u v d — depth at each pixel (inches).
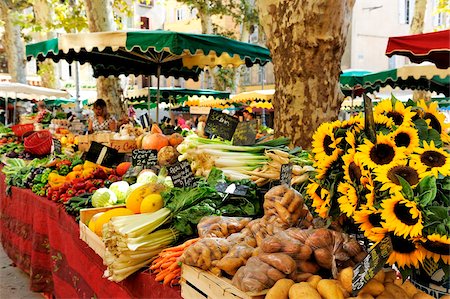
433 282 57.3
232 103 622.8
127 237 81.7
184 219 88.8
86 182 139.9
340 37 115.6
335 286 53.0
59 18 446.0
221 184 99.3
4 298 152.4
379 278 53.6
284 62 119.9
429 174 51.3
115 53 259.4
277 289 54.8
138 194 101.3
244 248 66.5
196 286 67.1
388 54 188.4
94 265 102.1
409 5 789.9
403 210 51.1
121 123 279.7
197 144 125.7
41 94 519.5
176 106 781.3
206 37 182.7
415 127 60.3
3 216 186.7
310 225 73.1
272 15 119.7
